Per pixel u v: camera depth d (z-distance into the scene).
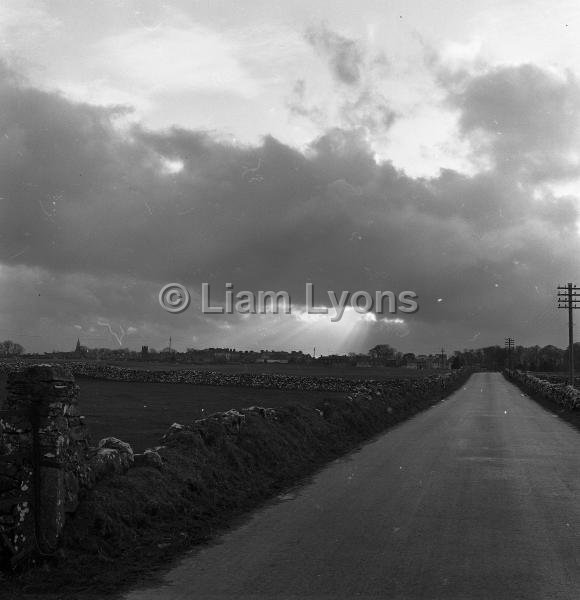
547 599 6.71
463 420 30.84
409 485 13.41
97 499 9.02
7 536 7.71
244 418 16.20
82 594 6.89
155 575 7.52
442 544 8.82
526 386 72.62
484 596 6.79
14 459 8.00
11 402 8.16
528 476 14.55
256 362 159.38
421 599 6.70
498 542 8.92
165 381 63.34
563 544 8.84
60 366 8.55
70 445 8.75
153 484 10.41
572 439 22.50
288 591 6.96
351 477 14.42
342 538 9.16
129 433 20.55
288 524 9.98
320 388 56.19
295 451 17.20
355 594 6.86
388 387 42.44
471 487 13.16
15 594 6.88
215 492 11.69
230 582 7.26
